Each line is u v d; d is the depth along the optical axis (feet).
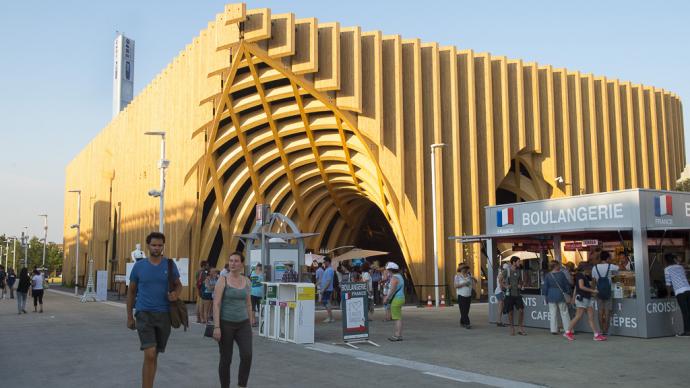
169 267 23.00
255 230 65.62
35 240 388.57
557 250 60.90
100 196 201.05
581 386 28.94
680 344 44.32
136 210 154.61
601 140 129.59
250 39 100.12
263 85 111.04
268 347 44.29
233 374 31.68
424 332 54.49
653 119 138.92
